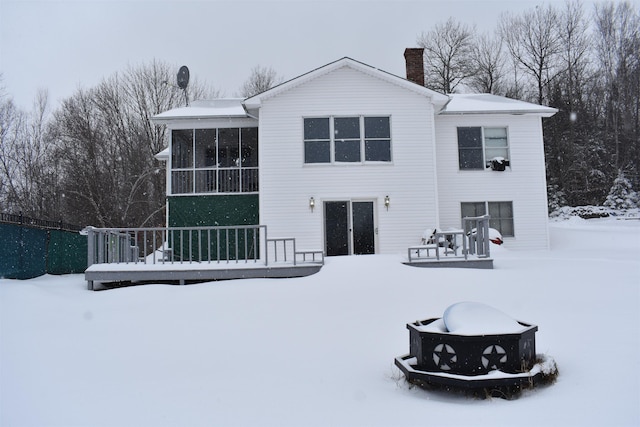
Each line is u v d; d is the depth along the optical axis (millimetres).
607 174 35094
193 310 8984
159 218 37094
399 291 9477
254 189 17094
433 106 15977
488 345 4723
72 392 5098
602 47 38375
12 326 8000
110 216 36531
